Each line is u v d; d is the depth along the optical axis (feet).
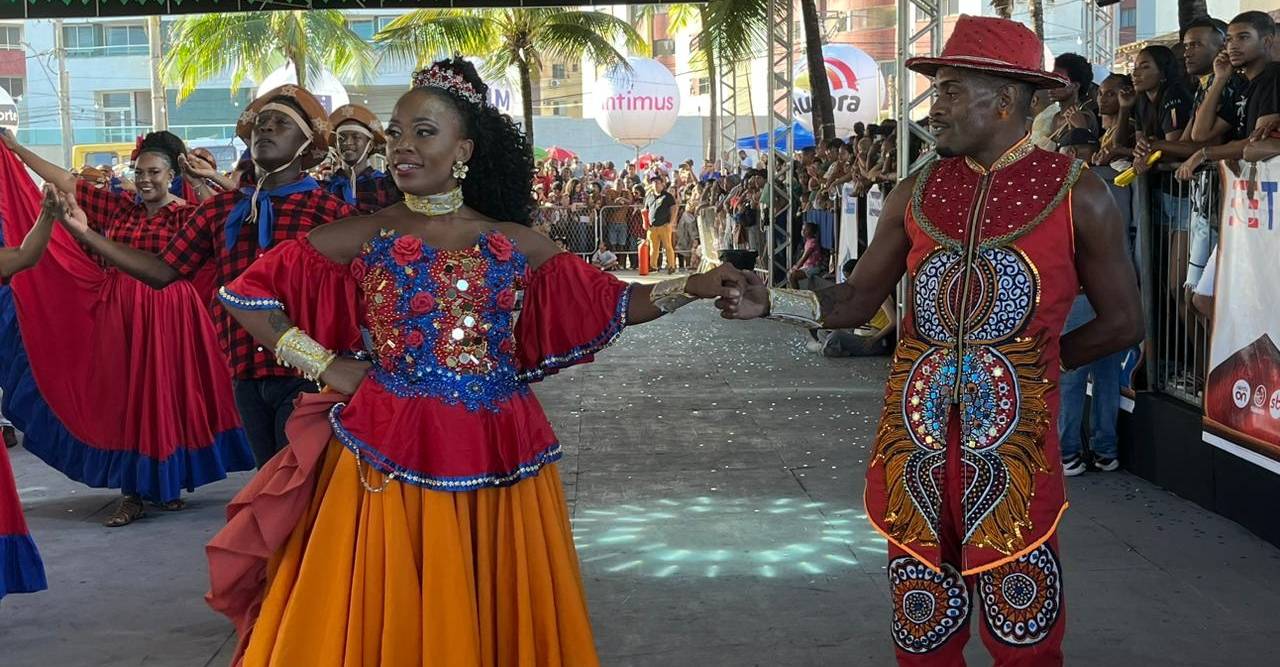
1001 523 10.38
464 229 11.09
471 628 10.31
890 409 10.95
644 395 32.37
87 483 21.31
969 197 10.62
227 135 126.52
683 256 85.97
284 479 10.54
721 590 16.37
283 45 83.66
